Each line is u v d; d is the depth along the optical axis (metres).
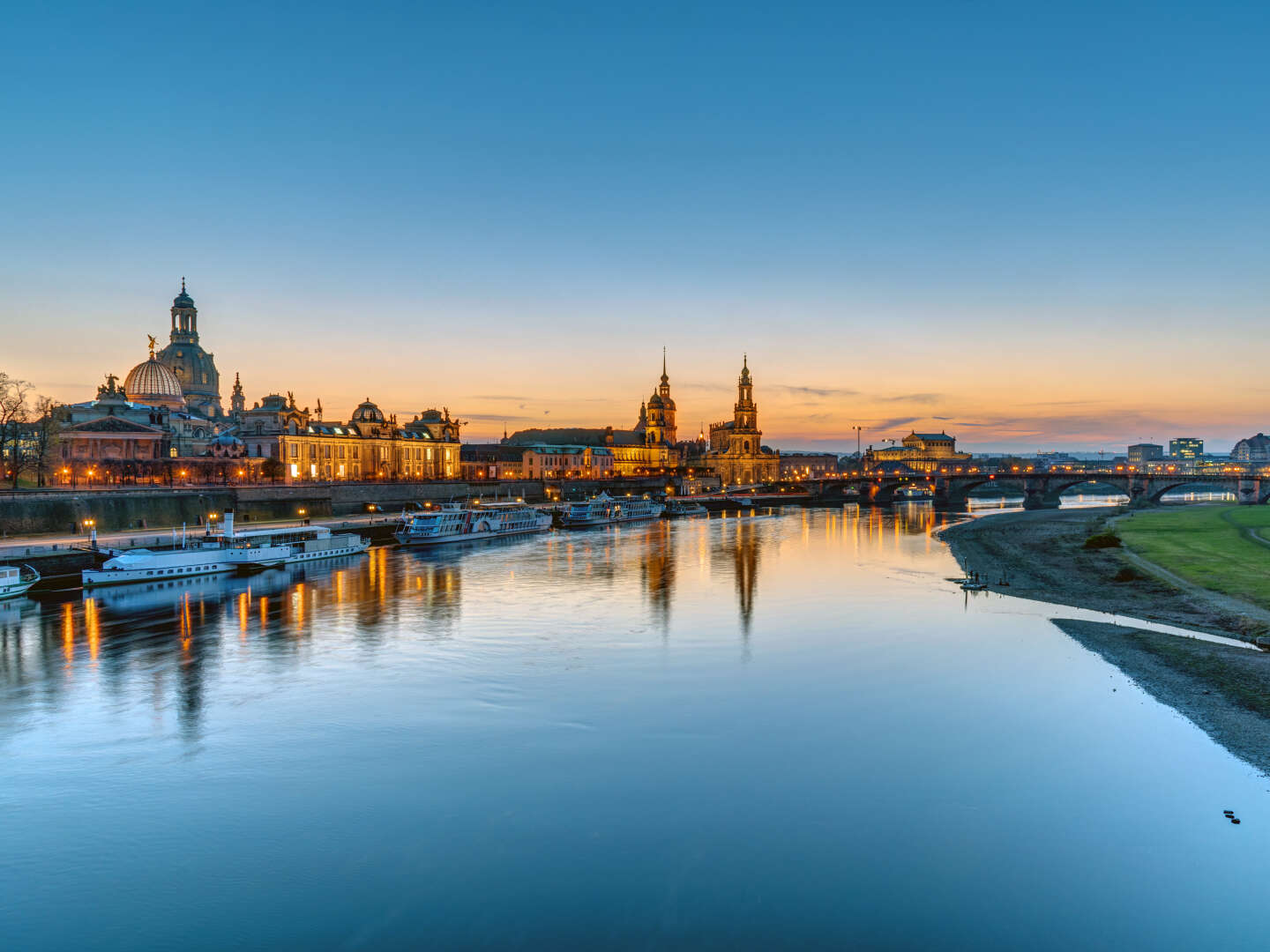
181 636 66.50
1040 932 26.61
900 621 71.44
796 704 48.16
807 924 27.11
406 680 53.66
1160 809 34.31
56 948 26.22
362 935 26.69
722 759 40.12
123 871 30.52
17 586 82.81
